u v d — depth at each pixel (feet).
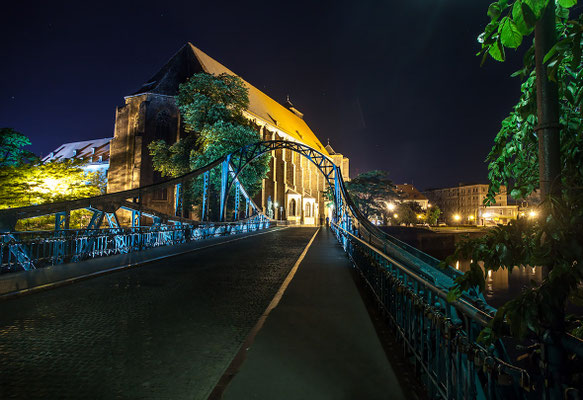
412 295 10.14
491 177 7.52
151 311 18.19
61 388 10.11
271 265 34.63
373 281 18.37
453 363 7.41
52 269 28.27
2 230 28.35
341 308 17.29
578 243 4.06
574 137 5.73
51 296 21.56
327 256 39.99
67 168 70.33
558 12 5.29
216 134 104.78
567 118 5.91
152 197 142.31
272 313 16.49
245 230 97.81
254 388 9.46
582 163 5.53
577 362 4.45
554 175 4.79
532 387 5.03
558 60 4.19
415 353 9.95
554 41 4.93
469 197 365.40
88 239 35.81
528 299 4.48
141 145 146.10
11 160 68.03
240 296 21.48
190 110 112.37
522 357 5.91
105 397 9.61
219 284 25.18
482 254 5.13
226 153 95.55
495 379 5.53
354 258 29.89
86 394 9.78
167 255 41.16
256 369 10.57
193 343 13.62
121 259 35.99
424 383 9.53
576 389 4.02
